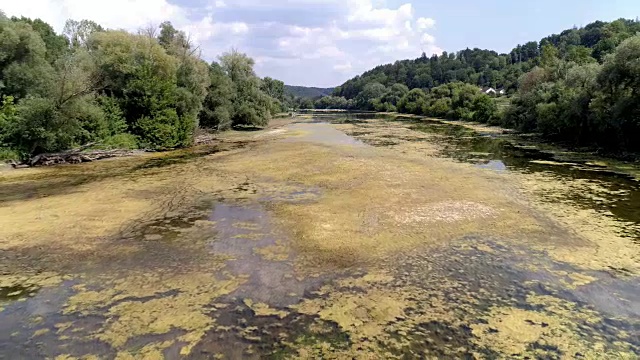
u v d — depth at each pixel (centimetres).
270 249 1280
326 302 964
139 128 3700
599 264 1145
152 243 1344
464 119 7500
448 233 1388
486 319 888
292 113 11675
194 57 5094
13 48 3145
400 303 955
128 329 865
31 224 1535
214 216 1627
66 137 2983
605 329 846
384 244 1300
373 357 768
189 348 799
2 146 2811
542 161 2778
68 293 1024
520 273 1099
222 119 5291
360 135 4853
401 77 17112
